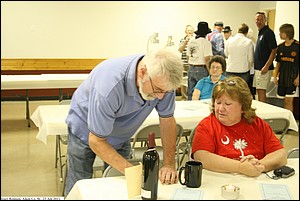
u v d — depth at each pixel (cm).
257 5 584
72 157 208
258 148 193
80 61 648
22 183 332
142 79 156
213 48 516
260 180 170
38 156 405
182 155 315
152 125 269
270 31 509
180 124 308
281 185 164
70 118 204
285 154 192
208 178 170
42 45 641
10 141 457
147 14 595
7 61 634
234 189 151
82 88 200
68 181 214
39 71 647
